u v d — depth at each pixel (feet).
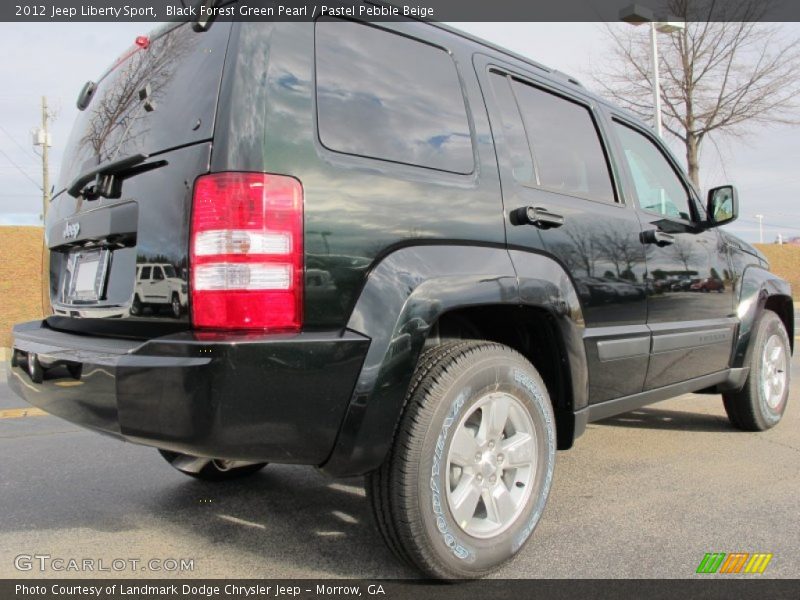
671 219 12.77
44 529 10.03
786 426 16.16
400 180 7.72
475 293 7.98
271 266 6.65
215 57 7.25
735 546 9.09
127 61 9.36
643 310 11.29
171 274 7.08
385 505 7.53
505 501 8.45
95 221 8.57
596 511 10.44
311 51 7.42
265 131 6.81
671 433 15.44
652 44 48.49
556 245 9.46
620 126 12.55
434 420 7.52
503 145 9.29
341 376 6.91
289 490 11.87
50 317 9.93
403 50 8.48
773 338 15.69
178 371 6.43
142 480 12.50
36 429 17.10
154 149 7.65
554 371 9.73
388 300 7.23
